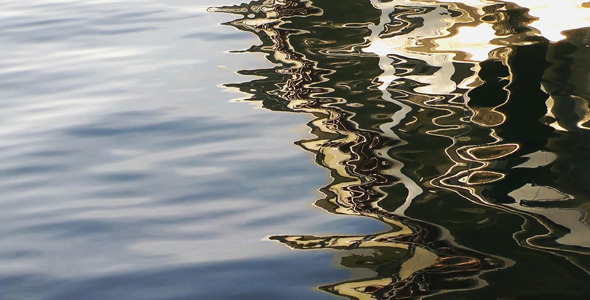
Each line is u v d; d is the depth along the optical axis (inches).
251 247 133.5
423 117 185.0
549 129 170.4
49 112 213.9
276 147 178.2
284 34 267.0
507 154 161.2
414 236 132.5
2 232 145.9
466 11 257.3
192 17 309.0
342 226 138.6
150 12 323.9
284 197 152.8
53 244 140.0
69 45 281.1
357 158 167.0
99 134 195.2
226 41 268.4
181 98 216.5
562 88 190.7
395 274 120.0
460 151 164.6
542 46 218.8
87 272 128.8
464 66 213.9
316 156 171.3
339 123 187.9
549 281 115.3
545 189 145.0
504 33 232.5
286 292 117.8
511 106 184.7
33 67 257.3
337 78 218.2
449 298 112.4
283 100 208.1
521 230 131.2
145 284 123.6
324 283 119.5
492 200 142.9
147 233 141.8
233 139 185.5
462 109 186.9
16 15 333.1
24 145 191.2
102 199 157.9
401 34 246.8
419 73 213.9
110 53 267.1
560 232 129.4
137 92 224.4
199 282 122.9
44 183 168.1
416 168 159.8
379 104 196.4
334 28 264.2
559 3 242.4
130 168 172.9
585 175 148.9
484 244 127.7
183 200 154.9
